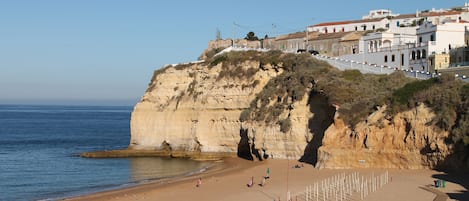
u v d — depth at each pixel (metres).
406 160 62.69
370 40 104.19
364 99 69.56
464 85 62.38
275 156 79.56
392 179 57.44
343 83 74.06
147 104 100.25
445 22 100.50
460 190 50.94
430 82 65.38
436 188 52.12
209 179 67.19
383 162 64.06
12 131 170.50
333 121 70.69
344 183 56.69
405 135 63.44
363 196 49.69
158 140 97.69
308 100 78.12
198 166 82.00
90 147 117.75
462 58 86.81
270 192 56.44
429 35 95.69
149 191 60.25
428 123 61.75
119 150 98.50
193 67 98.69
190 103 95.38
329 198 49.97
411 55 91.62
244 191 57.97
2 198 59.78
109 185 67.06
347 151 65.94
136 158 92.81
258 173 69.56
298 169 69.50
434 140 60.53
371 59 98.81
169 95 99.25
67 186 67.06
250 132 83.31
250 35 143.50
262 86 88.69
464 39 93.56
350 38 110.62
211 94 92.69
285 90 82.44
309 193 53.41
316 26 134.62
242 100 89.31
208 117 92.56
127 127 197.50
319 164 68.44
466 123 58.59
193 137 93.50
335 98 71.75
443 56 85.75
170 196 57.12
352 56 102.81
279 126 79.38
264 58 89.75
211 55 108.00
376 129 64.81
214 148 91.56
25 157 98.44
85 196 59.09
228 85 91.38
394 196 49.34
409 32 104.88
